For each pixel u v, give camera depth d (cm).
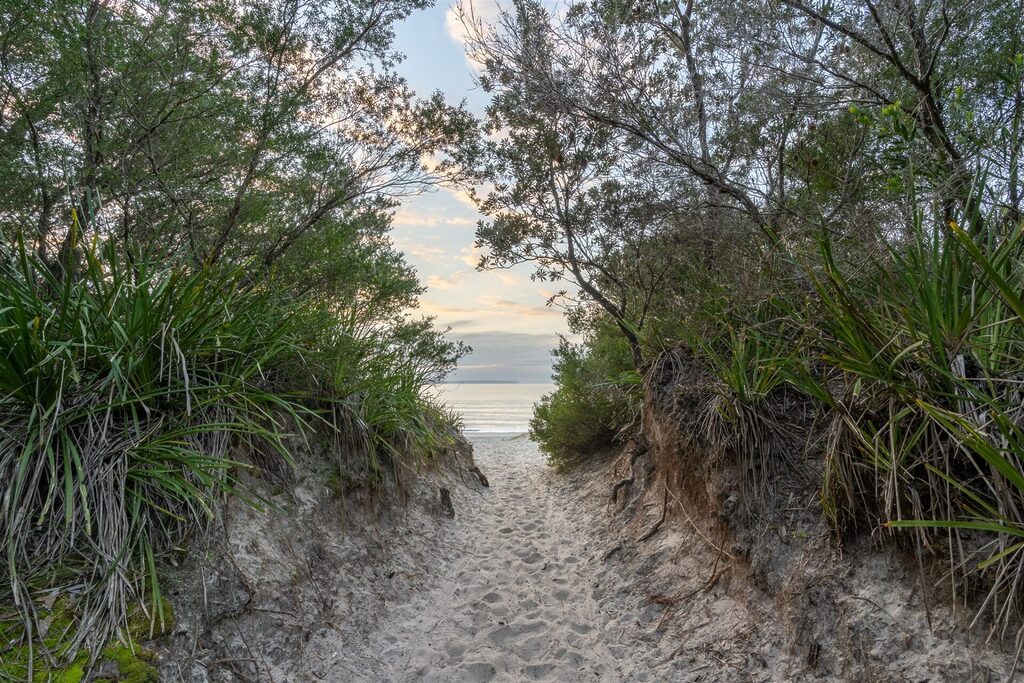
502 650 328
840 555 263
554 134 575
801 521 294
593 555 462
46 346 263
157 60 472
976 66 396
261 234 533
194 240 469
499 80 575
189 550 263
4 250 308
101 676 209
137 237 459
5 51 405
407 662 309
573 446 819
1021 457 201
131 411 288
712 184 460
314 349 396
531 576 440
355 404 423
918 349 249
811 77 429
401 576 391
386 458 468
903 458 241
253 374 355
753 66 460
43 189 421
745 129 502
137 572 242
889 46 349
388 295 681
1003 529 195
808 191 452
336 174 568
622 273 621
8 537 227
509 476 930
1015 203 287
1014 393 229
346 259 582
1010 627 202
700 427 379
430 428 680
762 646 270
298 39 536
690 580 349
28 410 266
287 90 541
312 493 359
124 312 306
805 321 329
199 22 482
